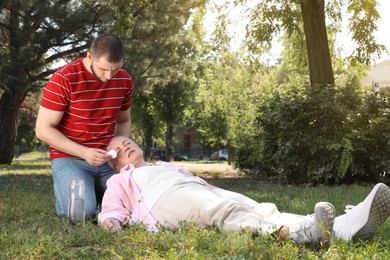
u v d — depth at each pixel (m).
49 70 22.61
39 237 4.10
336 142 12.21
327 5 17.72
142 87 22.06
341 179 12.53
